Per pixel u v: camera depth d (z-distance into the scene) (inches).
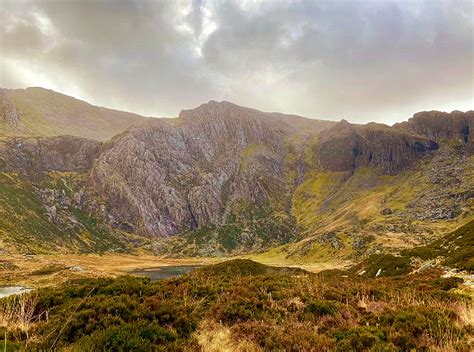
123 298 588.1
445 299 721.6
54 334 457.1
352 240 6432.1
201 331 515.5
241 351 450.6
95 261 6510.8
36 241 7071.9
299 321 558.6
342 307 615.5
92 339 426.3
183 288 709.3
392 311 576.7
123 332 436.8
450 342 438.3
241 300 617.6
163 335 468.8
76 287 705.0
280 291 716.0
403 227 7140.8
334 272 2406.5
